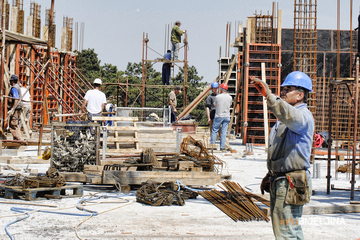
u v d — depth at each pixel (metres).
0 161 10.77
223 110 14.85
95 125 8.38
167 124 15.70
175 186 6.86
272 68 18.41
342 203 6.61
